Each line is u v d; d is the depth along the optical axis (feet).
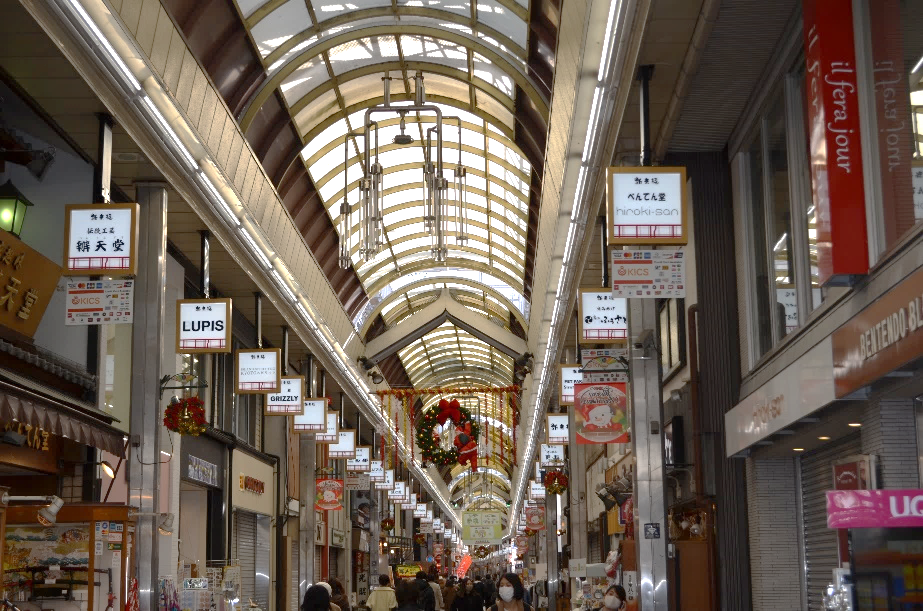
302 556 82.33
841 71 23.29
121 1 29.76
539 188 67.97
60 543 32.94
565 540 99.96
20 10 27.12
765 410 31.35
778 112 33.04
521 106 56.18
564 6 34.09
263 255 54.13
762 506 34.78
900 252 21.04
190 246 48.52
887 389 22.72
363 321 90.63
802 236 30.55
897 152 21.76
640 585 36.04
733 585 36.91
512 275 90.38
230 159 44.37
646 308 38.34
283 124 55.62
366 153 47.39
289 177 62.75
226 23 44.01
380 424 113.29
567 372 61.26
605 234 46.06
